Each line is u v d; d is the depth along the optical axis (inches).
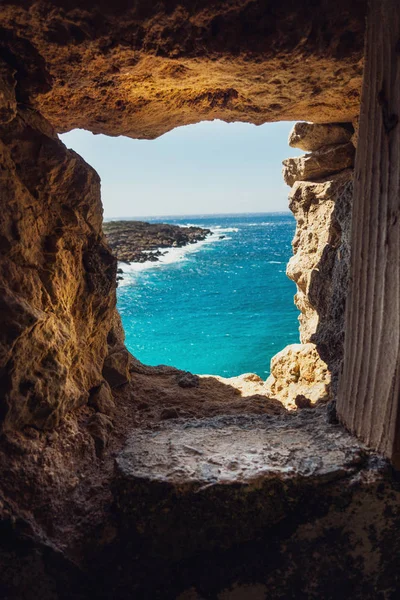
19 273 56.7
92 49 52.6
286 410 90.4
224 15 49.7
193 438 63.0
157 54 53.6
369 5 49.8
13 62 55.5
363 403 56.4
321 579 53.1
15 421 54.8
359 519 52.3
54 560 52.4
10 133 56.7
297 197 125.5
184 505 51.8
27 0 47.1
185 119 80.7
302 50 52.6
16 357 53.7
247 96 68.3
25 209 58.1
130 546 53.7
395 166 49.1
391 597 53.7
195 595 53.6
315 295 99.3
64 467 58.5
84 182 67.4
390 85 49.4
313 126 113.2
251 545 52.8
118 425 73.7
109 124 78.4
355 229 56.1
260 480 51.7
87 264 73.0
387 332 51.4
